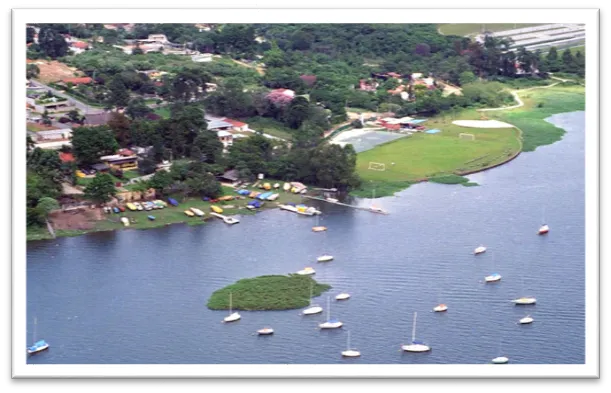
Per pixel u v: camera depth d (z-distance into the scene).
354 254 89.44
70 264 87.81
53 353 72.06
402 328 74.81
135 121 118.12
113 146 110.31
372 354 71.31
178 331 74.94
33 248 91.38
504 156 120.56
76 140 108.69
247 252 90.50
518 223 97.25
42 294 81.38
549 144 126.50
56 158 103.56
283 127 130.38
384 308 77.88
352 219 99.69
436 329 74.69
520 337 73.69
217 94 132.12
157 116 128.38
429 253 89.38
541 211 100.75
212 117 131.38
